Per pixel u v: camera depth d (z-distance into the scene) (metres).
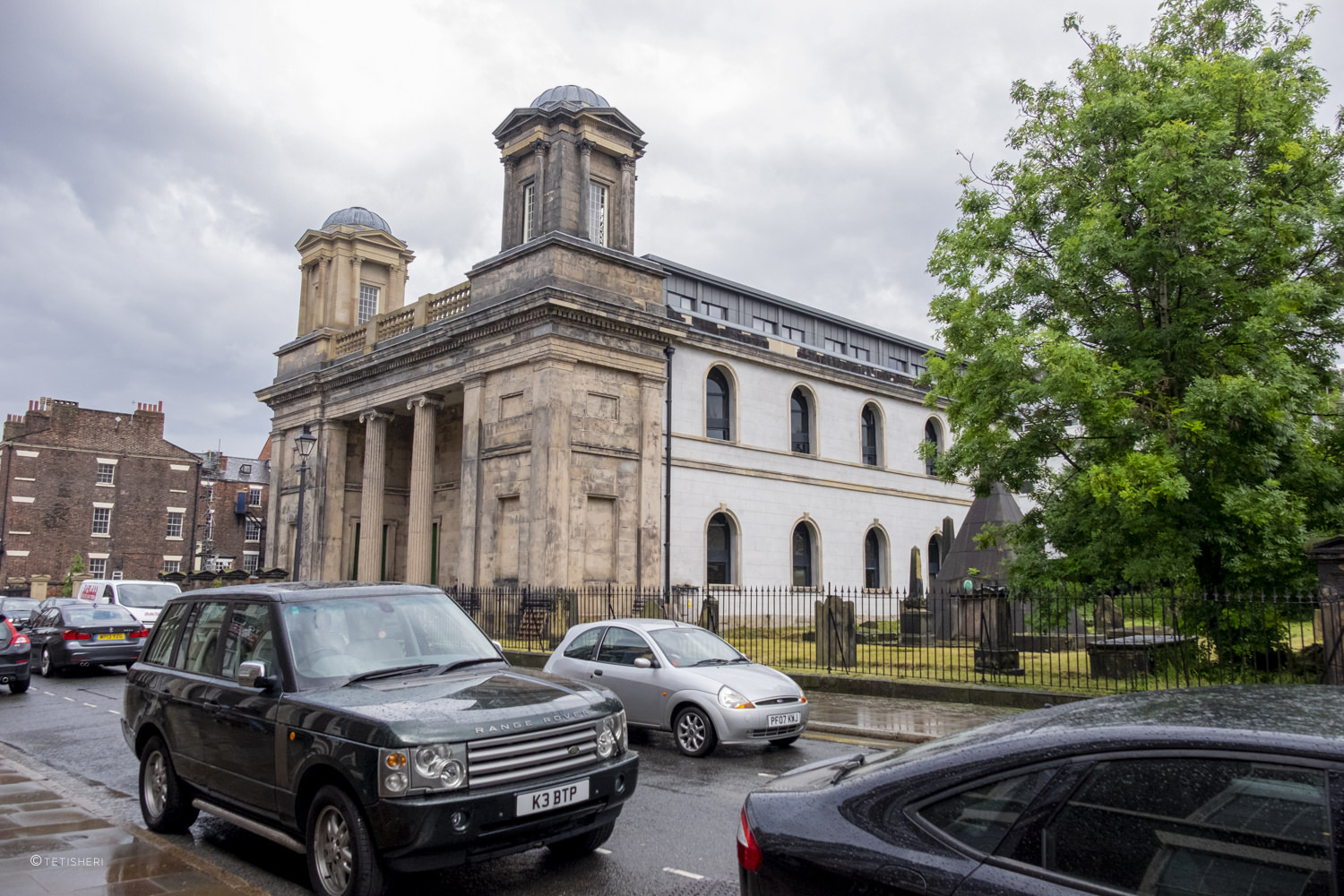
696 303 38.34
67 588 51.06
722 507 32.88
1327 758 2.59
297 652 6.46
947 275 16.61
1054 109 16.91
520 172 31.91
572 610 23.98
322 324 40.00
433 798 5.27
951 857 2.99
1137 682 14.88
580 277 28.98
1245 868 2.58
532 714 5.91
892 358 47.62
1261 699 3.17
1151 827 2.76
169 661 7.86
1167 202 14.38
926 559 42.28
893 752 3.84
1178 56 16.45
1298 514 13.21
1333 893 2.42
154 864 6.39
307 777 5.89
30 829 7.36
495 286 30.39
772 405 35.88
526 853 6.86
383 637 6.96
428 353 32.53
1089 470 14.27
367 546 34.97
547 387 27.69
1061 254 14.85
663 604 26.17
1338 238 14.33
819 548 36.69
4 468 52.78
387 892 5.42
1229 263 14.82
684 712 10.93
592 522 28.52
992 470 15.83
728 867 6.45
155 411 58.25
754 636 29.80
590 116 30.33
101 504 55.50
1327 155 15.14
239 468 63.78
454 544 37.62
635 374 30.23
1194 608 14.58
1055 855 2.85
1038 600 15.73
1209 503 14.48
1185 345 14.97
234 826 8.01
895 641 26.09
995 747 3.16
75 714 14.92
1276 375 13.30
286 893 6.14
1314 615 14.84
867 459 41.03
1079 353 13.92
